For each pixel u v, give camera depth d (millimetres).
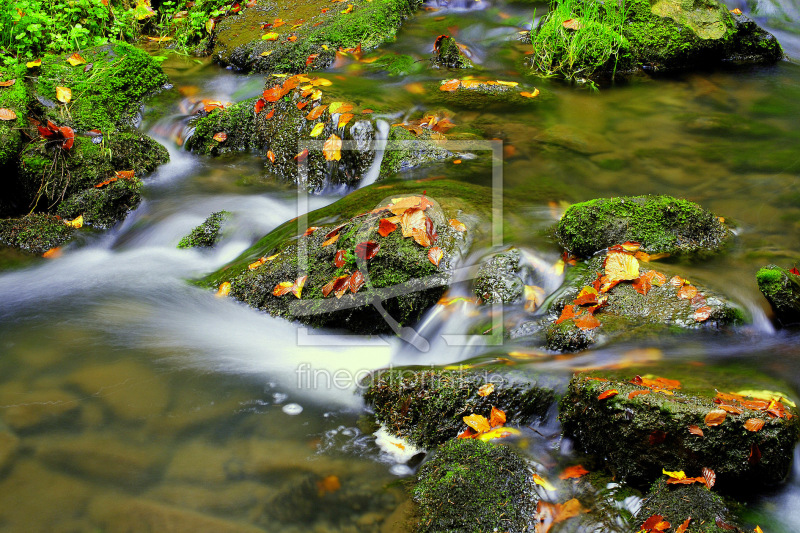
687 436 2615
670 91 6520
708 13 7047
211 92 6637
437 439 3082
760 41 7051
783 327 3436
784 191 4809
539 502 2697
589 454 2922
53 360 3652
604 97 6387
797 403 2848
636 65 6859
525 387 3088
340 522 2701
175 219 5094
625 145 5488
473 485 2676
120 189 5199
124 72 6324
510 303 3607
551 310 3598
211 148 5961
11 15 6801
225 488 2859
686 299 3482
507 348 3424
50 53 6840
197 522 2695
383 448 3107
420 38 7512
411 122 5500
